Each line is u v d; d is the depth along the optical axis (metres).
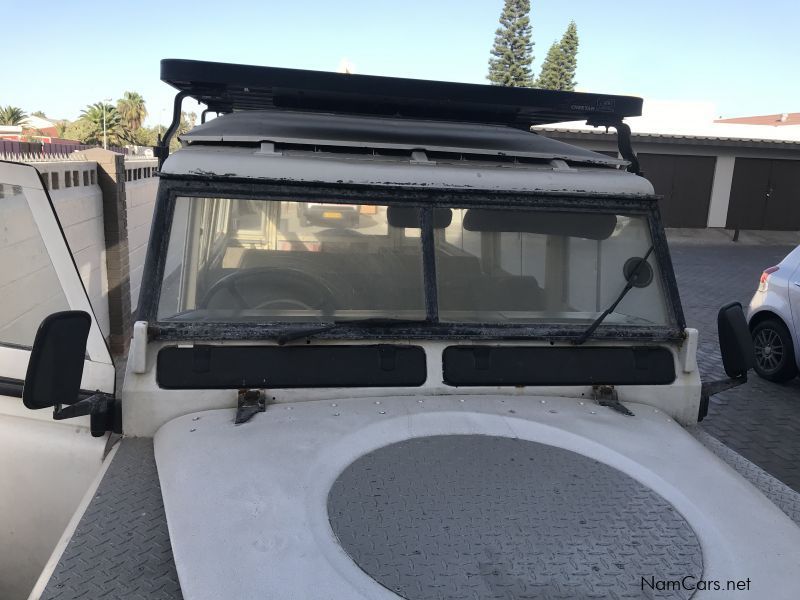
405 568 1.51
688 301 12.52
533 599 1.44
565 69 56.62
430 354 2.26
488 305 2.36
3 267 2.11
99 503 1.76
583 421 2.17
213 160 2.19
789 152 23.33
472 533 1.63
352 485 1.79
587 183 2.39
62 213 5.87
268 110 3.27
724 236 23.11
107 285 7.12
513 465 1.92
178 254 2.17
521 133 2.88
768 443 5.96
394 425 2.07
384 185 2.26
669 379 2.40
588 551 1.60
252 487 1.74
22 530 2.16
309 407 2.14
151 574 1.54
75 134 65.12
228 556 1.51
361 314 2.28
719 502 1.82
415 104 2.71
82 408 2.00
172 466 1.84
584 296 2.43
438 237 2.30
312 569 1.48
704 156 23.05
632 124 23.67
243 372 2.14
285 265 2.25
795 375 7.43
